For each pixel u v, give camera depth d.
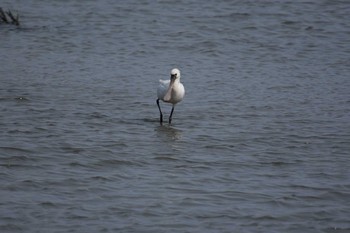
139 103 20.78
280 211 13.12
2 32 29.61
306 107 20.92
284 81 23.98
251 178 14.86
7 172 14.66
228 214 12.90
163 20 32.16
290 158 16.31
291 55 27.77
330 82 24.00
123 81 23.30
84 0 35.16
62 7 34.00
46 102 20.39
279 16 32.97
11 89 21.59
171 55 27.38
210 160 15.95
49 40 28.61
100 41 28.84
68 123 18.42
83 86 22.39
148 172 15.02
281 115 20.02
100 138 17.20
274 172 15.30
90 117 19.09
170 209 13.03
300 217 12.90
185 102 21.12
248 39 29.89
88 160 15.60
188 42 29.22
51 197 13.37
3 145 16.27
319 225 12.59
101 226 12.20
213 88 22.84
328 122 19.45
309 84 23.66
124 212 12.81
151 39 29.42
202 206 13.23
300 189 14.25
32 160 15.45
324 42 29.72
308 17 32.91
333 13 33.56
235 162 15.87
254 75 24.73
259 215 12.90
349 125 19.20
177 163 15.64
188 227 12.31
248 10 33.75
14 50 27.03
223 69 25.53
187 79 23.97
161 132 17.95
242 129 18.53
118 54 27.14
